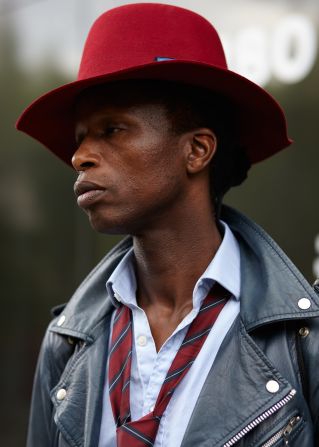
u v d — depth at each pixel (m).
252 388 2.27
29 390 5.81
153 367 2.44
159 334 2.54
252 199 4.61
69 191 5.56
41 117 2.75
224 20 4.72
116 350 2.53
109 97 2.41
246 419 2.23
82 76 2.51
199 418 2.26
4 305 6.02
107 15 2.50
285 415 2.25
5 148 5.98
